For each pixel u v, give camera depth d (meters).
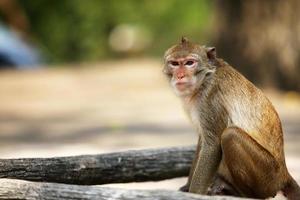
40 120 19.73
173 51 8.98
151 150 9.47
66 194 7.25
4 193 7.38
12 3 39.81
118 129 17.53
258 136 8.46
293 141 15.45
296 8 21.05
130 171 9.23
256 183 8.41
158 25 42.66
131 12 42.34
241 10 21.95
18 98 23.64
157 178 9.52
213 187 8.74
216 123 8.67
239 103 8.58
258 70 21.69
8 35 32.75
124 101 22.50
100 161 8.92
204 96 8.77
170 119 19.12
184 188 9.08
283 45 21.22
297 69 21.08
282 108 19.62
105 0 41.88
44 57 37.81
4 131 18.02
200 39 40.38
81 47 41.84
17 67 31.70
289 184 8.66
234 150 8.27
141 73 28.27
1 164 8.06
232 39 22.20
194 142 15.67
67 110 21.33
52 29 41.50
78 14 41.56
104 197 7.13
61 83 26.34
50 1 41.25
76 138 16.69
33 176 8.24
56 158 8.46
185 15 41.53
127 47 43.50
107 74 28.55
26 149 15.17
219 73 8.80
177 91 8.85
